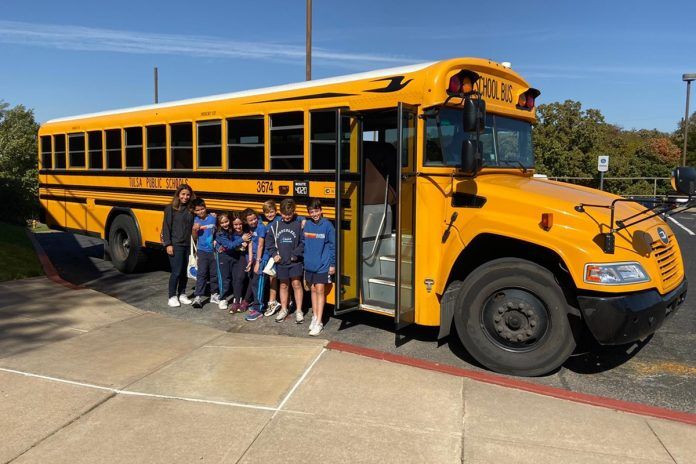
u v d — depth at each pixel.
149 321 6.23
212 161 7.45
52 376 4.53
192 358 5.00
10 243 10.83
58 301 6.95
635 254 4.57
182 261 7.17
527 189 5.04
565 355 4.71
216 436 3.61
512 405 4.11
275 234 6.24
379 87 5.49
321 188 6.08
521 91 6.22
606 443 3.57
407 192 5.21
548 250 4.76
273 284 6.64
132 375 4.58
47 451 3.42
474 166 4.94
